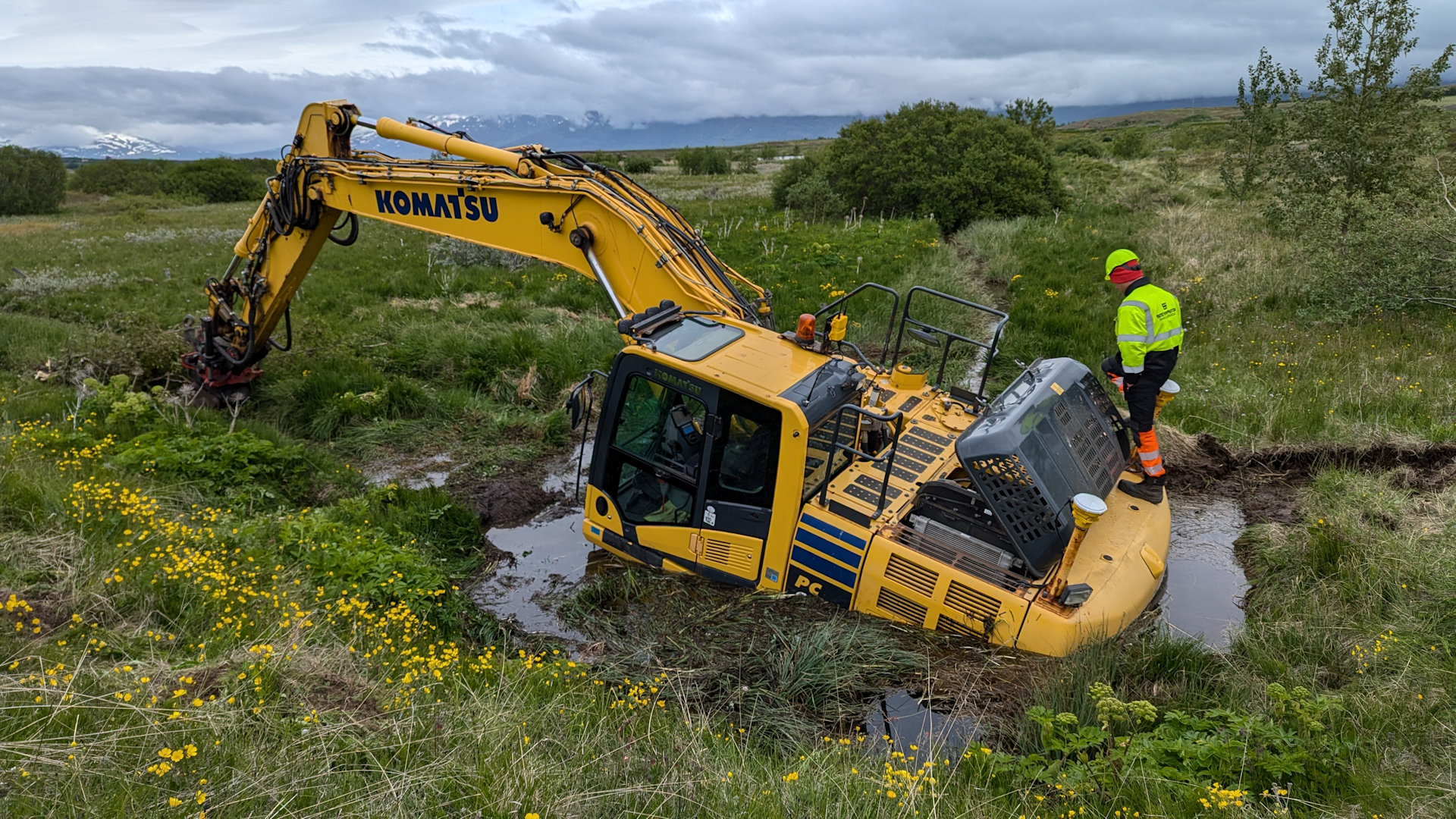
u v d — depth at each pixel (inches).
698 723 165.0
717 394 208.2
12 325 470.0
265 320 352.5
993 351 248.2
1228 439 318.7
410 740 136.2
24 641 147.9
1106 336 455.5
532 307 549.3
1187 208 845.2
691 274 257.4
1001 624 184.1
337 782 123.0
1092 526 210.7
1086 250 683.4
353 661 166.6
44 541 183.5
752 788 134.3
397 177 293.9
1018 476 184.1
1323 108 646.5
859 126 1022.4
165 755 112.3
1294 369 385.4
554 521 285.9
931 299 524.4
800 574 207.2
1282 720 155.5
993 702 174.2
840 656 185.3
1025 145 954.7
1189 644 187.3
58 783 110.9
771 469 205.0
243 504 256.1
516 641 214.7
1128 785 137.9
